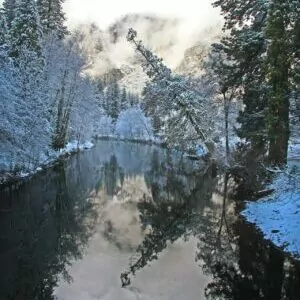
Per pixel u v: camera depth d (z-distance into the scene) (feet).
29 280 41.47
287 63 62.64
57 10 151.02
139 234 58.70
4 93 82.33
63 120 162.50
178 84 132.16
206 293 38.11
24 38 127.13
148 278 42.01
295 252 44.86
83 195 88.12
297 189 61.26
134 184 104.83
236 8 81.97
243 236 54.08
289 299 36.04
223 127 143.23
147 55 132.05
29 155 100.58
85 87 204.64
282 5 62.54
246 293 37.91
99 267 45.39
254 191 78.28
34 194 84.69
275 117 65.16
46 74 138.82
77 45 166.61
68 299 37.24
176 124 143.13
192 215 69.41
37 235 56.90
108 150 226.38
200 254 49.47
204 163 146.61
